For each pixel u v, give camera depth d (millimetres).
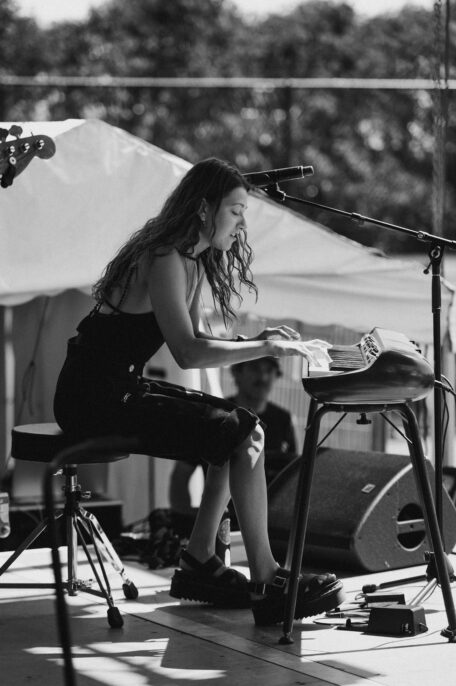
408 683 4785
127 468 9508
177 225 5367
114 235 7492
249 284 6000
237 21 34656
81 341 5543
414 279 8672
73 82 14922
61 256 7375
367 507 7023
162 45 33156
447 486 7996
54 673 4922
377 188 31188
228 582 6012
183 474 8656
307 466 5316
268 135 29781
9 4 31984
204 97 28797
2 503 6773
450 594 5422
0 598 6328
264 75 34281
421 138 31266
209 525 5992
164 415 5445
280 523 7246
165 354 9141
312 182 30609
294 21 34656
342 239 8406
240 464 5598
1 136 6262
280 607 5602
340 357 5723
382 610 5547
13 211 7238
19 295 7668
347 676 4871
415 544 7438
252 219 8156
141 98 27953
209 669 4977
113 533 8156
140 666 5020
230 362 5258
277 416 9500
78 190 7410
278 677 4859
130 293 5441
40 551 7590
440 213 9750
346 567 7121
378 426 11227
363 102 30641
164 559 7219
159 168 7570
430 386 5242
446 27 9453
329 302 8625
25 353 9797
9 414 10312
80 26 32750
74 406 5465
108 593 5727
